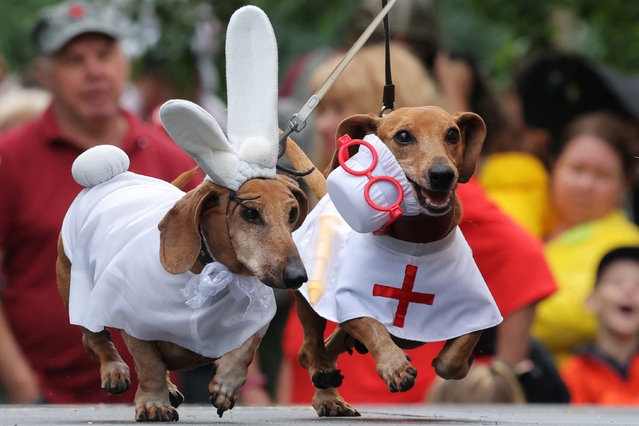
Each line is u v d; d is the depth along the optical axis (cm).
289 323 1238
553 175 1584
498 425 778
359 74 1177
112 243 769
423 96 1170
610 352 1397
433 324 780
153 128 1319
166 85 1634
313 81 1218
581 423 815
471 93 1557
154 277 745
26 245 1188
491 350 1204
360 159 765
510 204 1509
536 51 1959
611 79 1647
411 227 764
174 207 738
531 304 1162
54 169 1196
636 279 1397
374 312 772
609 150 1539
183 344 758
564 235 1526
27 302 1185
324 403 865
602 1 1950
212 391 748
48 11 1284
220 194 738
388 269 773
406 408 1048
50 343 1188
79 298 785
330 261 798
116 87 1231
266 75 753
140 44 1623
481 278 792
